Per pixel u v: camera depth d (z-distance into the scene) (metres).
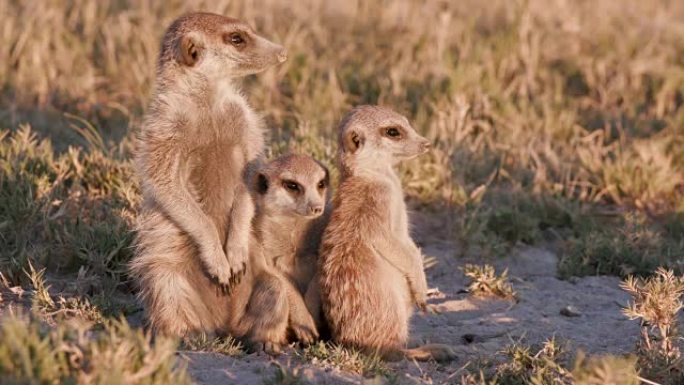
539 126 14.66
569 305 9.97
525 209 12.40
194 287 8.65
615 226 12.14
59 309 8.90
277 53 8.99
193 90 8.67
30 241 10.18
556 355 8.05
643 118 15.11
